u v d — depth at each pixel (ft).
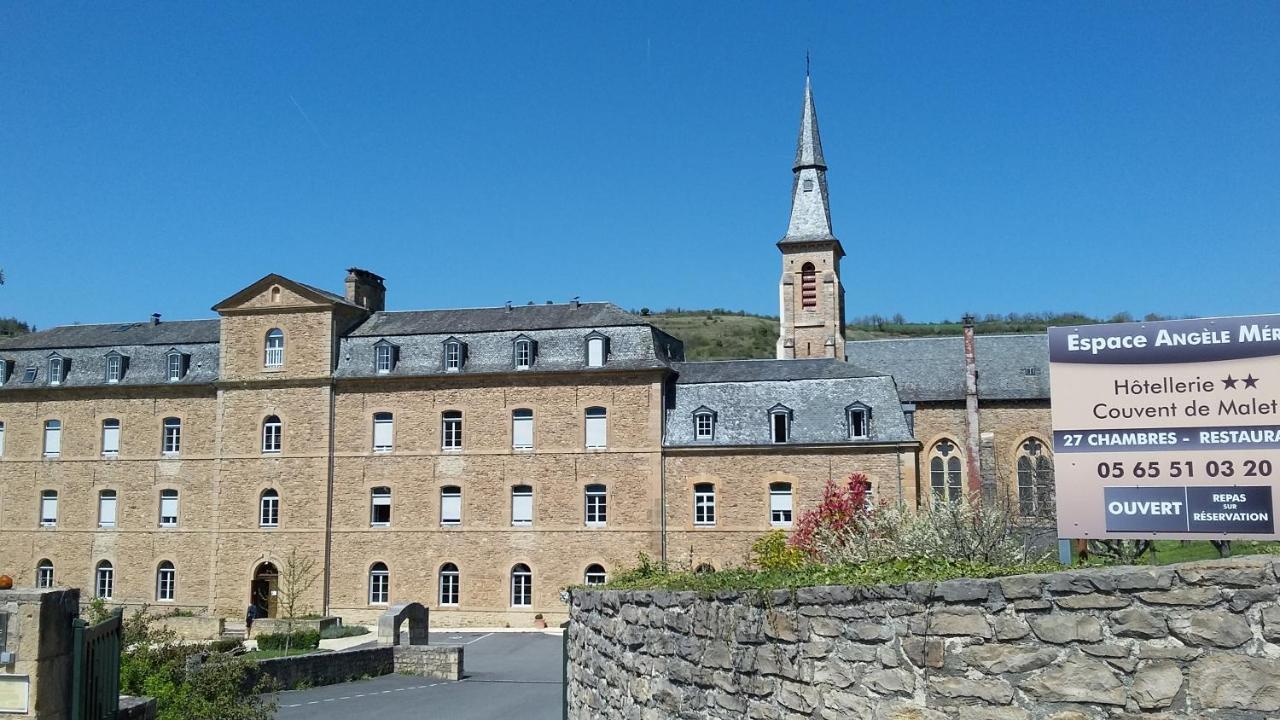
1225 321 32.17
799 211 218.38
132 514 178.81
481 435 169.68
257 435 175.42
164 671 65.51
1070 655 26.99
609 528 164.45
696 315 511.81
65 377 184.24
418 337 174.50
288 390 175.42
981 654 28.30
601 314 173.58
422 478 170.40
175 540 176.65
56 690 40.45
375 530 170.50
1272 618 24.68
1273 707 24.45
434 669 115.03
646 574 56.65
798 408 163.84
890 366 203.82
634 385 166.71
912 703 29.43
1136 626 26.20
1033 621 27.63
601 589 52.26
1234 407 31.83
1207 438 32.04
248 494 174.70
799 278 213.87
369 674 113.91
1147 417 32.71
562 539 165.68
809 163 220.64
